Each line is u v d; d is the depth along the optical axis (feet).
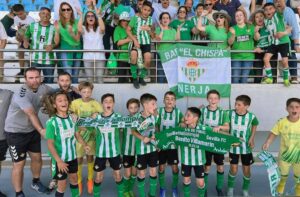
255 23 25.05
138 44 23.48
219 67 23.38
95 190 17.08
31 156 18.02
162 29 25.18
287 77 24.62
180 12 25.85
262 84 24.90
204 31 24.95
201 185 16.98
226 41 24.90
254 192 18.52
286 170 17.24
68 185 18.98
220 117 18.13
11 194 17.94
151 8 24.47
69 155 15.61
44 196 17.84
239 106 17.83
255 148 23.59
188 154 16.87
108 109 17.01
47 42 24.11
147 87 24.29
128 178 17.72
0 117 17.42
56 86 23.73
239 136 17.87
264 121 25.09
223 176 18.98
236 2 28.22
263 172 21.21
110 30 26.22
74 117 16.05
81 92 18.75
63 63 24.57
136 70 23.85
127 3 28.81
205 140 16.74
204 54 23.36
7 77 26.45
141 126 16.80
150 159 17.16
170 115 18.04
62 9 23.82
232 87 24.80
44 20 24.16
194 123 16.90
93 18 24.27
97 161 16.84
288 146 16.83
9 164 21.58
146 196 17.95
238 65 25.18
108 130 16.71
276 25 24.08
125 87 24.30
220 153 17.03
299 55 30.55
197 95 23.36
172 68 23.59
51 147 15.10
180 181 19.92
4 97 17.47
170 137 17.11
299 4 30.73
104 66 25.11
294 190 18.47
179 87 23.29
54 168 15.69
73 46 24.26
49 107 15.48
